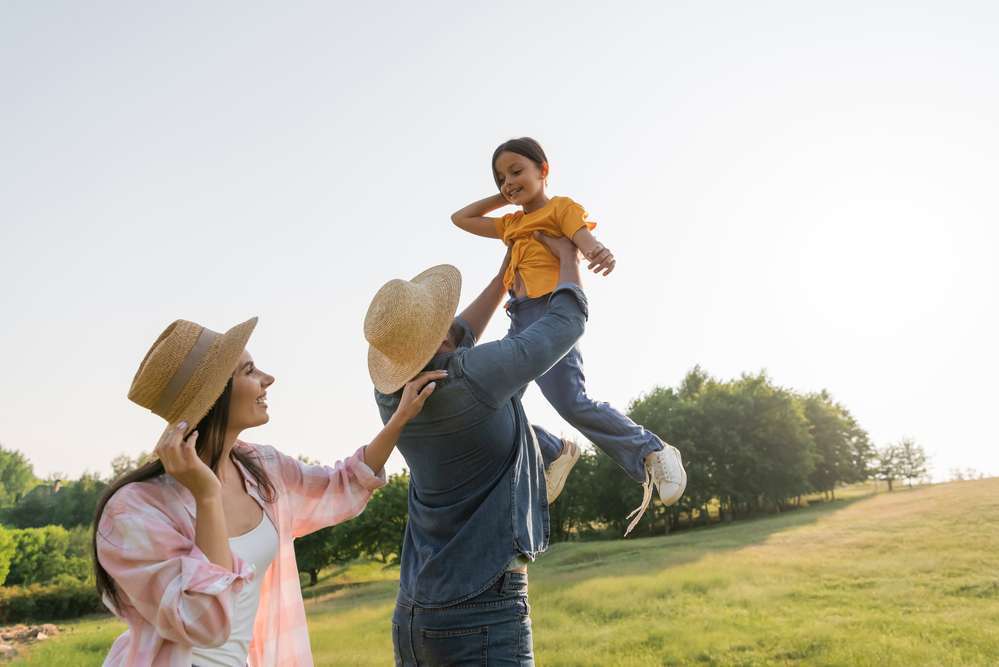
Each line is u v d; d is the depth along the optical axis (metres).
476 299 4.09
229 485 2.95
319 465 3.33
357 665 19.84
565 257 3.67
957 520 32.59
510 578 3.07
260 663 3.05
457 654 3.05
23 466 126.06
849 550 28.64
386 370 3.24
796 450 66.44
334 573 54.97
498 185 4.07
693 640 17.84
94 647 27.75
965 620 16.70
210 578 2.37
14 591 40.91
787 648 16.44
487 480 3.14
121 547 2.45
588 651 18.16
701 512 70.00
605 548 41.50
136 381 2.69
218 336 2.84
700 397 71.12
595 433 3.86
